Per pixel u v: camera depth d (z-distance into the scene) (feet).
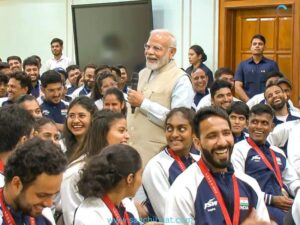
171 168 9.34
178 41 25.62
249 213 7.91
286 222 8.26
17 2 32.94
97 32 28.22
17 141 6.63
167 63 12.25
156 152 11.84
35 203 5.43
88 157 8.14
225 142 7.78
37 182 5.30
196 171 7.99
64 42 30.86
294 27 22.13
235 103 13.01
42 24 31.86
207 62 24.73
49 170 5.30
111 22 27.55
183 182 7.92
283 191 11.69
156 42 12.05
